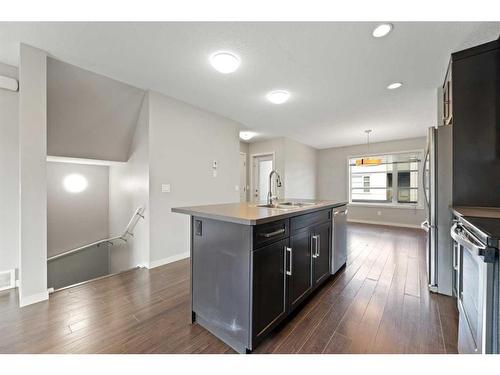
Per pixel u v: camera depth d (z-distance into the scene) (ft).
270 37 6.40
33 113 6.88
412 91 10.06
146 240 10.05
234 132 14.66
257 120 14.58
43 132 7.06
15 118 7.95
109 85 9.07
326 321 6.02
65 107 8.73
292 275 6.09
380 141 21.21
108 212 13.76
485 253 3.20
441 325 5.82
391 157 20.97
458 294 5.27
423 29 6.05
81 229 12.79
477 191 6.89
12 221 7.94
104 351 4.91
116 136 10.57
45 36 6.37
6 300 7.02
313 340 5.26
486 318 3.20
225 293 5.21
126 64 7.86
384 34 6.24
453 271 6.95
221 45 6.77
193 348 5.02
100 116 9.62
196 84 9.39
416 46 6.79
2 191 7.77
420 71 8.29
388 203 21.17
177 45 6.79
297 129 16.84
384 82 9.20
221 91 10.11
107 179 13.74
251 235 4.72
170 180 10.78
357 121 14.75
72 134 9.39
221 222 5.30
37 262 6.93
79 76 8.34
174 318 6.16
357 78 8.86
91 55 7.32
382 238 15.56
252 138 20.07
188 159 11.65
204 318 5.70
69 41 6.60
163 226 10.49
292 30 6.11
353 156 23.00
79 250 12.46
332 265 8.61
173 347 5.05
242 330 4.86
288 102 11.38
